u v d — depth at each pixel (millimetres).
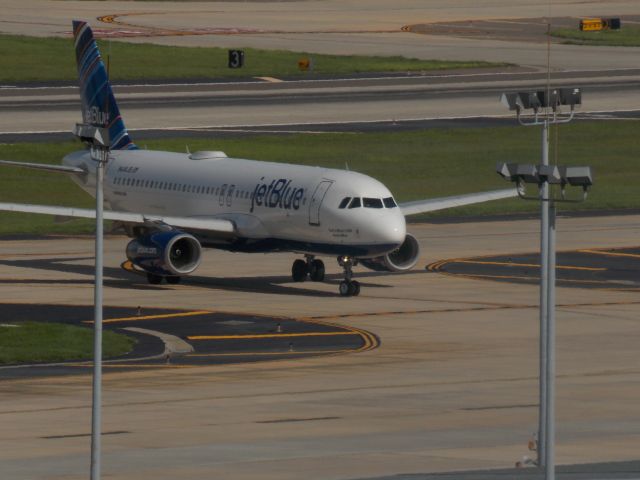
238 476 126188
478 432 150250
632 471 125125
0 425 154500
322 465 131375
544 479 119812
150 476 126500
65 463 132875
